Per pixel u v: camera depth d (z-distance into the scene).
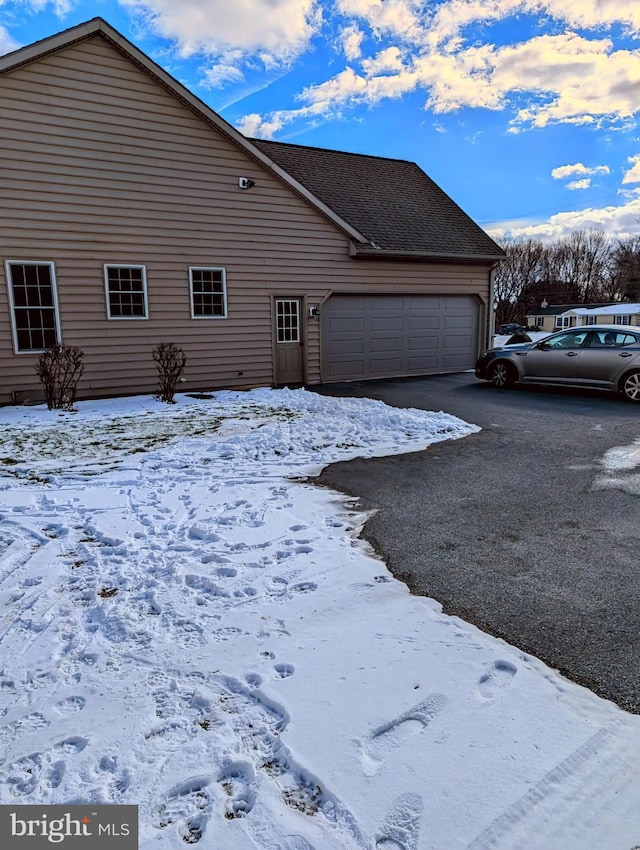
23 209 9.23
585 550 3.74
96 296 10.00
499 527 4.18
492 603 3.05
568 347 10.48
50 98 9.25
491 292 15.23
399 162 17.72
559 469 5.71
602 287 60.22
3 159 9.00
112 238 10.02
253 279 11.64
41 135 9.24
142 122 10.07
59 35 9.08
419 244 13.77
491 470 5.71
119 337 10.31
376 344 13.61
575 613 2.93
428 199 16.28
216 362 11.43
